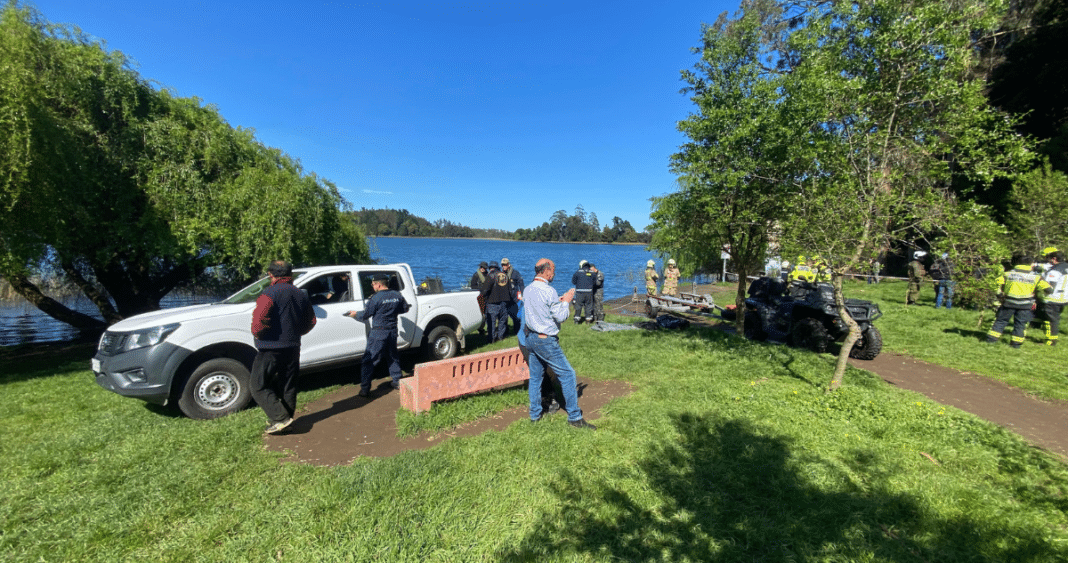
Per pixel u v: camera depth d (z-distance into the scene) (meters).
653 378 6.44
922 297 15.16
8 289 12.65
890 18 4.99
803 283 9.14
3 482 3.60
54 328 13.41
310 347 6.06
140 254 10.41
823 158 5.49
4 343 11.09
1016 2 18.78
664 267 16.16
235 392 5.30
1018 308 8.40
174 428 4.70
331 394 6.10
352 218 15.34
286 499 3.37
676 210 8.15
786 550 2.82
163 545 2.87
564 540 2.90
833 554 2.79
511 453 4.04
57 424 4.88
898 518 3.17
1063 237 10.89
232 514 3.18
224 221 10.08
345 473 3.68
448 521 3.09
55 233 8.06
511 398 5.57
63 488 3.52
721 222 7.64
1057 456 4.19
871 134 5.20
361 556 2.72
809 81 5.24
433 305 7.61
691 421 4.77
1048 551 2.80
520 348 4.86
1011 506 3.31
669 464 3.87
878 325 10.59
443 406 5.17
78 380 6.75
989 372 7.02
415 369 4.93
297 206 10.54
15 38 8.15
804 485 3.54
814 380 6.19
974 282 4.72
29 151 7.13
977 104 4.80
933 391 6.30
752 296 10.45
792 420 4.78
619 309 15.72
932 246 4.96
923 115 5.16
